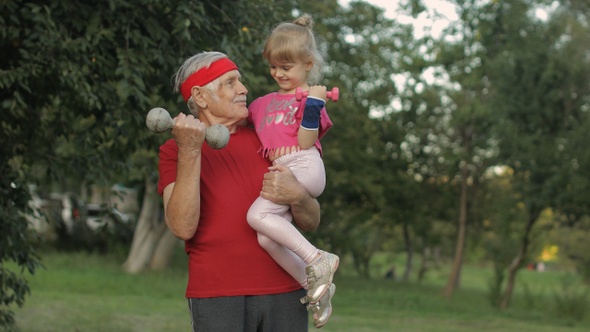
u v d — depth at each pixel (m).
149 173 7.31
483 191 27.39
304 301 2.99
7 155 7.37
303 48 3.09
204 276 3.01
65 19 6.12
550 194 18.84
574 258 24.67
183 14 5.92
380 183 27.75
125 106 6.59
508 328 15.50
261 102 3.22
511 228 22.48
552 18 18.89
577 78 18.50
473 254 35.91
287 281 3.07
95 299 15.70
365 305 19.19
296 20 3.19
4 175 7.27
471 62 21.33
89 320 11.78
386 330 13.00
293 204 3.00
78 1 6.06
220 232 3.01
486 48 20.92
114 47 6.30
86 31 6.03
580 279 26.48
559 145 18.67
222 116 3.08
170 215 2.92
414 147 27.30
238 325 3.00
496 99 19.67
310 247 2.99
